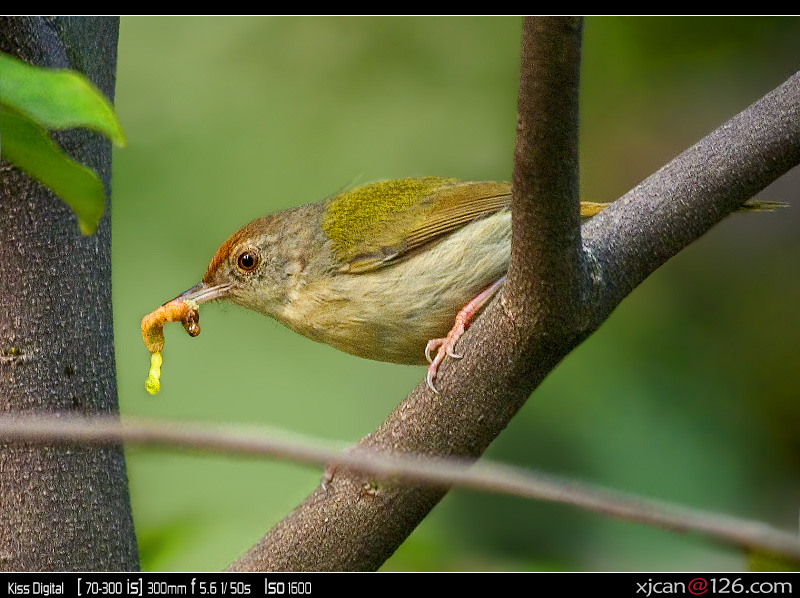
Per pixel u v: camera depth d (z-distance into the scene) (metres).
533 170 5.82
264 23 13.66
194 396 11.83
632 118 13.78
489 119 13.17
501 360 7.00
